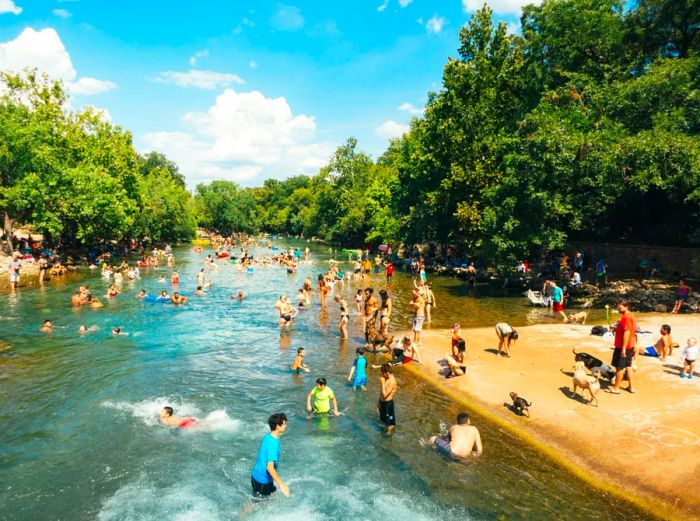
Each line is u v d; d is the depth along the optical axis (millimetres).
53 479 9953
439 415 12883
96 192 46812
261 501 9125
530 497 9062
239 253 72500
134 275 40625
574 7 39312
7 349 19344
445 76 40688
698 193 24500
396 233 60656
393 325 23688
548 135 28719
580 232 42125
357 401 14086
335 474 10078
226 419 12898
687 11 35969
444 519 8523
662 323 21047
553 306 26344
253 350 19500
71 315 25844
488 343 19406
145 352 19109
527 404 12352
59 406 13664
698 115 27750
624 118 31281
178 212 83188
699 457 9617
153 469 10367
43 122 44562
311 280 41531
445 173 42594
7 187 43125
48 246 51656
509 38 41688
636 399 12664
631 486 9047
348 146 95250
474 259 45312
